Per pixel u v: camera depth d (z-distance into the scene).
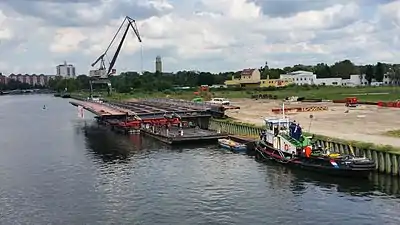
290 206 56.22
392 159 67.75
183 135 113.12
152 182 69.44
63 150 103.88
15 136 133.50
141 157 91.50
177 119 132.12
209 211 55.22
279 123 84.38
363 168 66.12
